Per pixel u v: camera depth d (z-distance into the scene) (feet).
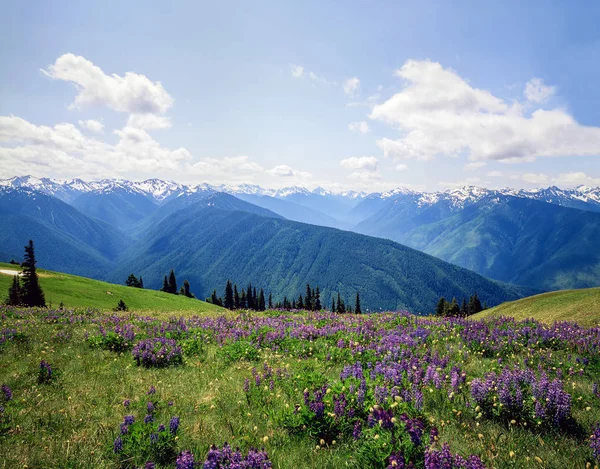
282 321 72.18
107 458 19.88
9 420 24.09
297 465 19.01
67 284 214.69
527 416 23.25
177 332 57.67
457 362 37.63
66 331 56.24
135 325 64.85
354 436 20.71
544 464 18.33
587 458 18.78
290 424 22.89
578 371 34.32
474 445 20.27
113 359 41.91
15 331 50.78
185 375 36.14
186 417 25.61
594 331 50.24
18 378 33.12
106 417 25.40
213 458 16.56
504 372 26.84
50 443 21.26
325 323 65.10
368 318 75.56
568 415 22.57
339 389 26.40
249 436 22.21
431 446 18.22
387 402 24.31
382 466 17.46
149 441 20.12
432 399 27.07
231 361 41.65
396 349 38.99
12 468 18.54
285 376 33.96
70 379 33.73
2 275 221.25
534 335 48.29
